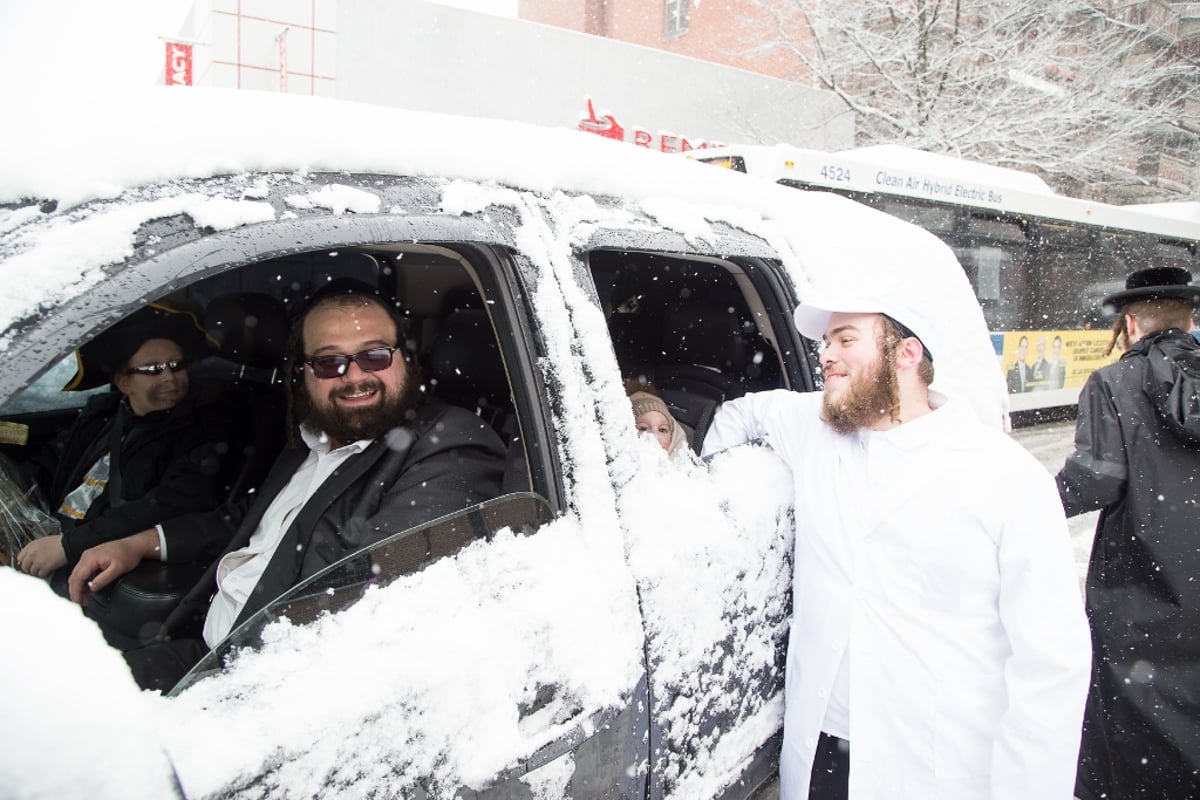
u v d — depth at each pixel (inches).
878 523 59.7
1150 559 84.7
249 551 60.5
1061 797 54.0
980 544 56.9
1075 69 492.7
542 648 41.6
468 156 46.9
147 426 74.0
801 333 70.3
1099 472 87.0
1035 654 54.5
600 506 48.0
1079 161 490.9
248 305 81.9
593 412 49.6
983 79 486.3
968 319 93.5
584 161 55.7
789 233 77.4
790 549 66.7
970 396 90.0
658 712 49.4
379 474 57.9
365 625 37.2
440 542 41.9
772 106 530.0
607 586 45.7
